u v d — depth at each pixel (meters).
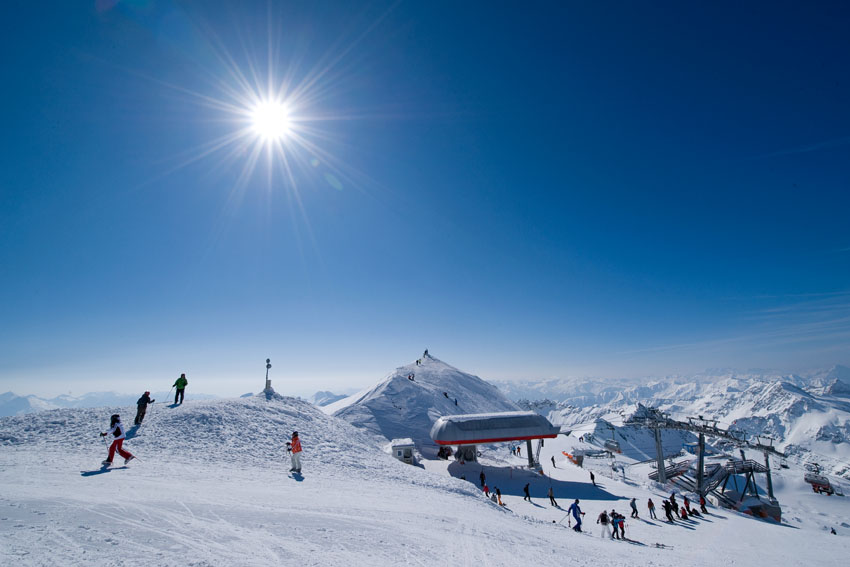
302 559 9.40
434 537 13.29
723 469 66.44
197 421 26.75
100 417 25.45
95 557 8.20
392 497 19.20
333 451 28.38
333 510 14.58
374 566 9.70
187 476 17.11
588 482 44.50
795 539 33.22
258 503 14.06
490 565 11.40
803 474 165.75
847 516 108.00
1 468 15.40
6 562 7.52
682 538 28.72
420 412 75.75
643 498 41.00
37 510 10.72
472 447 49.06
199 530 10.55
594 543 20.33
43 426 22.77
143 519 10.95
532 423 49.88
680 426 65.31
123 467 17.31
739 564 21.77
